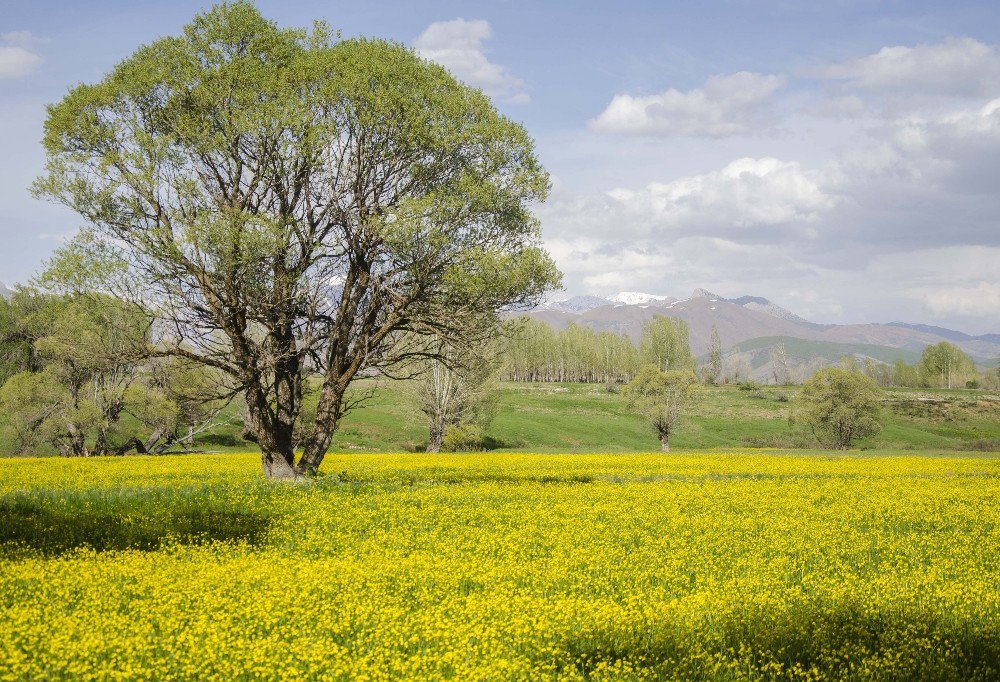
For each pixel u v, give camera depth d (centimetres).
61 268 2445
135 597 1184
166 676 855
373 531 1847
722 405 12681
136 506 2127
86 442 6675
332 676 856
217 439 7244
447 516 2095
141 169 2595
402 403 7400
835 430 8325
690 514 2278
